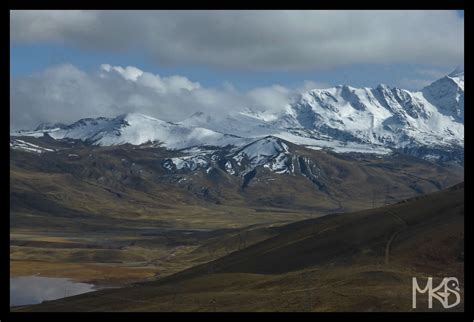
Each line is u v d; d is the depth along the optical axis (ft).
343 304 465.06
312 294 506.48
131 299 621.72
